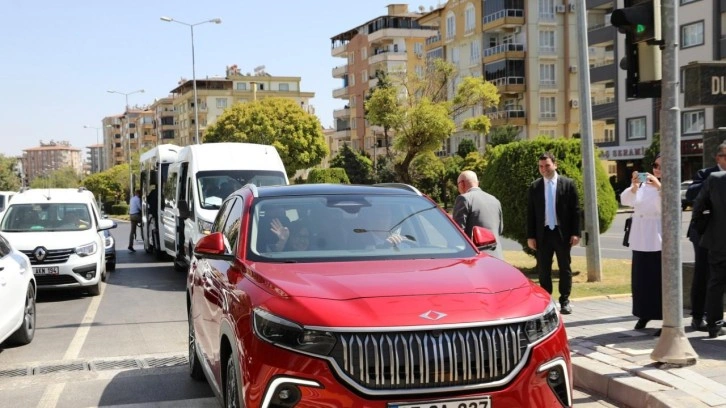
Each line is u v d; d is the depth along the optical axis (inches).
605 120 2142.0
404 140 1696.6
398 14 3376.0
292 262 181.0
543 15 2385.6
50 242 464.4
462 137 2615.7
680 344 226.4
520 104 2422.5
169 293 499.8
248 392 146.5
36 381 258.2
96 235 498.6
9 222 506.3
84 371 271.9
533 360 146.9
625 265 536.4
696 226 264.8
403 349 139.6
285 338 143.8
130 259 787.4
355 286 157.0
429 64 1934.1
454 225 210.1
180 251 586.6
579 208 333.1
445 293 153.6
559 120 2421.3
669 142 224.5
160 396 235.5
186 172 581.9
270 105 2416.3
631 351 247.4
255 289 161.8
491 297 153.7
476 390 141.2
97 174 4232.3
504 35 2509.8
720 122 351.3
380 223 204.2
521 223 485.7
